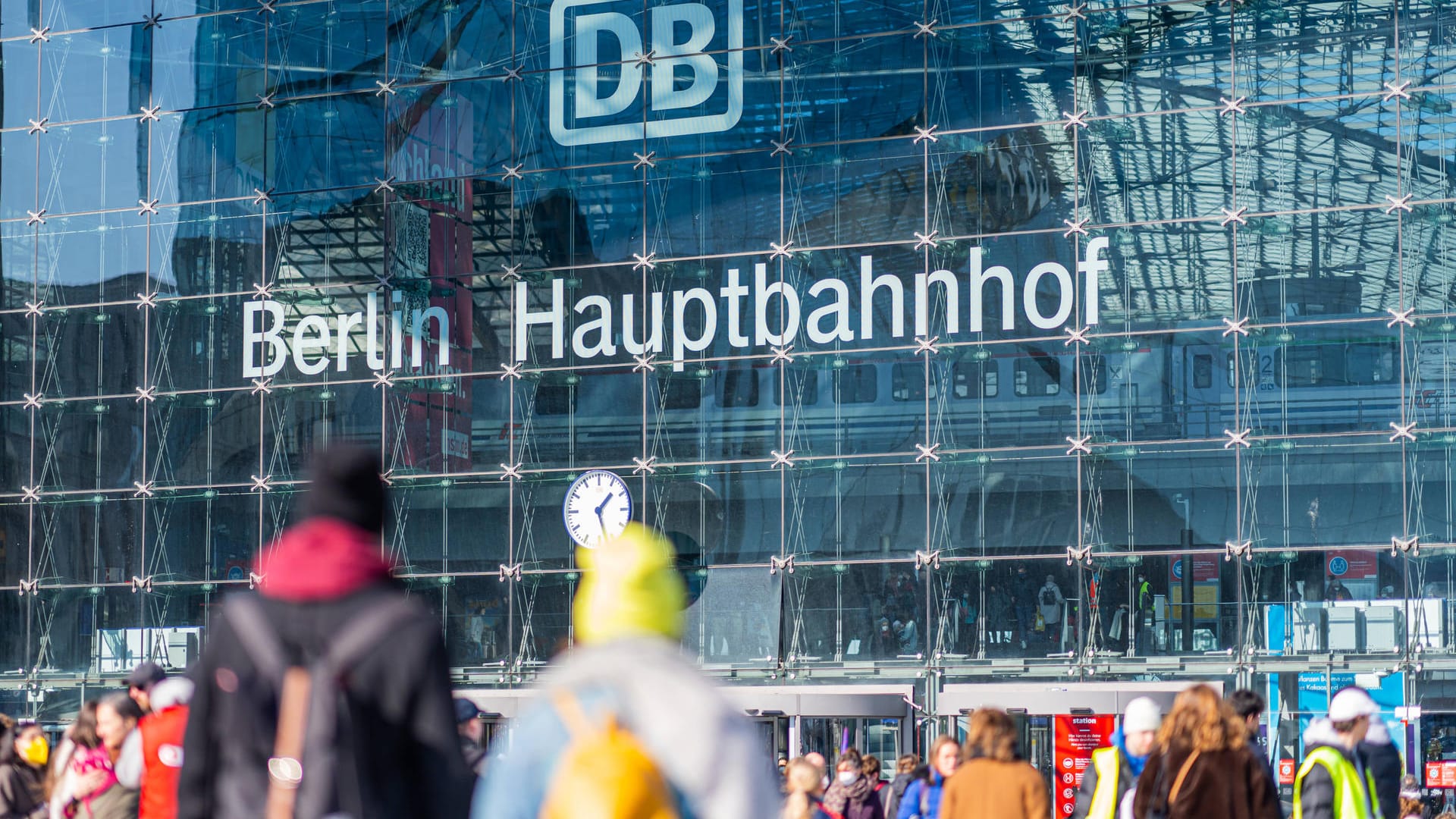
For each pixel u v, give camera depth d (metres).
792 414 33.84
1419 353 31.00
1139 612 31.48
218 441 37.28
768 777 3.99
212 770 4.87
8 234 39.88
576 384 35.22
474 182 36.44
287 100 37.84
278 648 4.83
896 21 34.41
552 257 35.78
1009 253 33.09
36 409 38.78
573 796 3.74
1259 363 31.67
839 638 32.88
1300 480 31.30
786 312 34.16
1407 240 31.67
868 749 31.09
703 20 35.53
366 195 37.22
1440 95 31.77
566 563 34.88
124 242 38.94
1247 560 31.02
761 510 33.75
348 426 36.62
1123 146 33.03
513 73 36.28
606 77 35.97
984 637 32.12
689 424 34.41
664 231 35.16
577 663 4.04
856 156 34.25
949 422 32.97
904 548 32.88
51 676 37.50
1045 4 33.72
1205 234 32.41
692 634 33.53
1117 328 32.47
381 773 4.77
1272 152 32.53
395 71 37.31
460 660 35.16
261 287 37.25
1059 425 32.41
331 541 4.98
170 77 39.06
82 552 37.88
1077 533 31.92
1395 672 30.05
